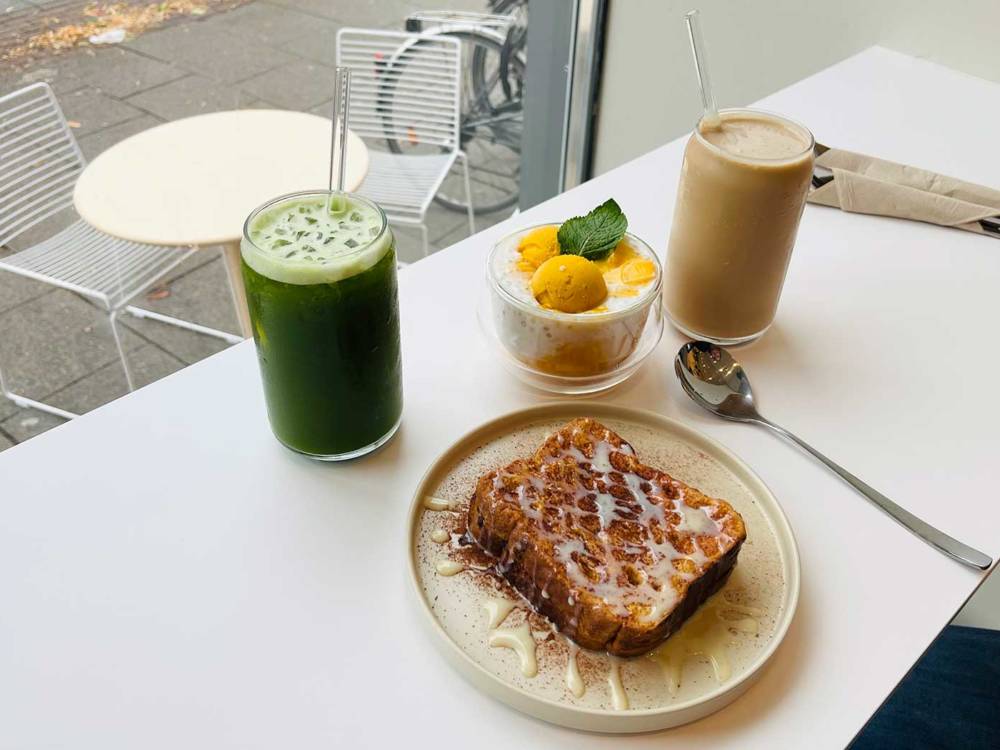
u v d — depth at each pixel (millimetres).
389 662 588
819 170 1109
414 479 716
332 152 660
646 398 810
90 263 1754
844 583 650
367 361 666
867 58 1458
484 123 2396
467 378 815
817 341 880
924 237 1039
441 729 553
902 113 1302
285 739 544
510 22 2277
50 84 2037
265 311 628
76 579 627
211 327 1963
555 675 574
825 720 564
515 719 561
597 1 1763
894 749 910
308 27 2328
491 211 2307
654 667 581
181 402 771
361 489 705
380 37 2070
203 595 622
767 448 760
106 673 574
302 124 1918
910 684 974
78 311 1954
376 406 698
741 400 799
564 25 1854
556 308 761
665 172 1123
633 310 755
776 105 1313
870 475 740
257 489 699
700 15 1666
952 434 783
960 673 986
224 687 569
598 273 764
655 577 586
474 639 594
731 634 603
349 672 581
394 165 2145
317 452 708
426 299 905
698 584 590
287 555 652
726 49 1678
